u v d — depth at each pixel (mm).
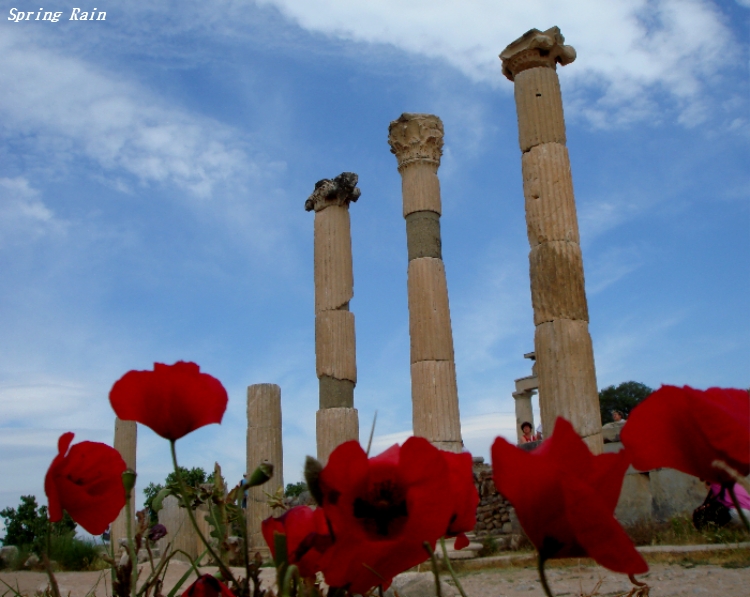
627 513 14414
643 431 1097
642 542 12102
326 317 16812
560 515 1016
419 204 16031
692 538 11242
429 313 15289
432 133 16391
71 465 1600
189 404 1418
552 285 12227
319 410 16422
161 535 2002
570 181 12898
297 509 1490
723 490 1078
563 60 13773
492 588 7668
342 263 17156
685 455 1080
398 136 16500
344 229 17484
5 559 9664
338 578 1165
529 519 1034
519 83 13477
